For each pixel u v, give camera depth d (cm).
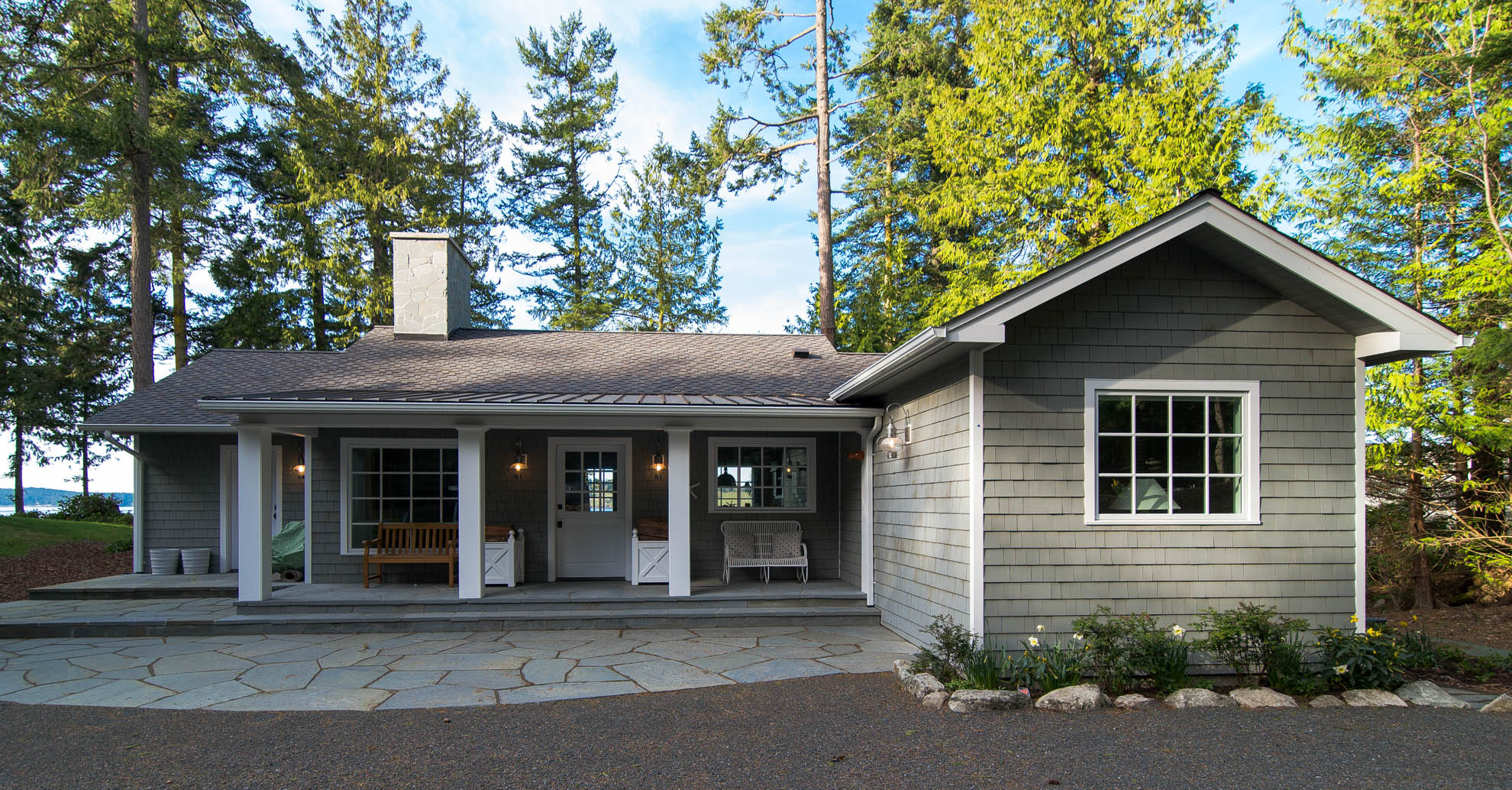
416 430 1093
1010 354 672
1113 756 470
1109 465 683
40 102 1459
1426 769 449
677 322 2484
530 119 2548
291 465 1222
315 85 2148
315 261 2053
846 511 1102
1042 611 663
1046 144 1421
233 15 1678
